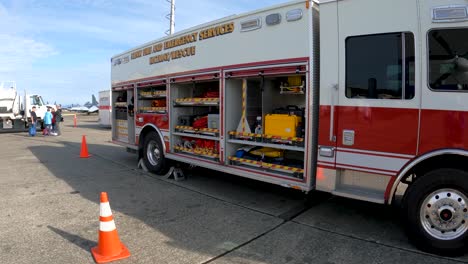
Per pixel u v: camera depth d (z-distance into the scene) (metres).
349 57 4.23
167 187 6.77
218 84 6.48
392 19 3.92
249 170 5.55
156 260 3.73
